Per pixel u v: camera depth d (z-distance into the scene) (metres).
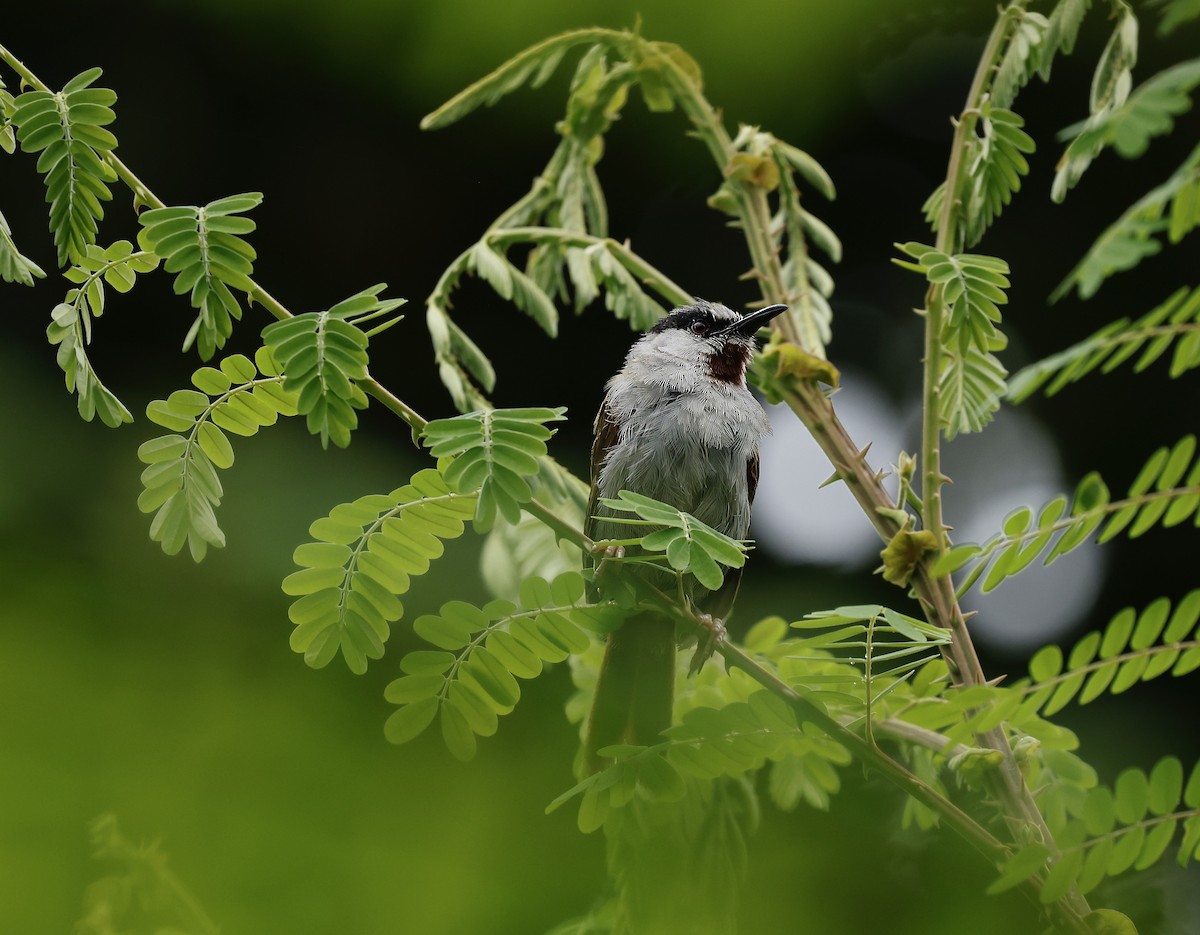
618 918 5.30
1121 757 9.31
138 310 12.49
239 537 7.59
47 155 5.37
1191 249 13.91
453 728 5.33
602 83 7.78
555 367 14.47
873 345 15.51
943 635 5.13
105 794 4.40
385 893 4.65
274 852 4.50
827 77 9.45
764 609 13.01
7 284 12.62
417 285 14.27
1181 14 3.63
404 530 5.41
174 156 13.34
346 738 5.09
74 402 7.60
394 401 5.19
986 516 14.63
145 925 4.20
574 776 6.25
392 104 11.27
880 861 5.85
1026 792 5.14
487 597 7.81
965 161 6.09
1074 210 14.18
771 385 6.26
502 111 13.20
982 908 5.48
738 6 8.78
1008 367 14.53
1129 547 13.19
